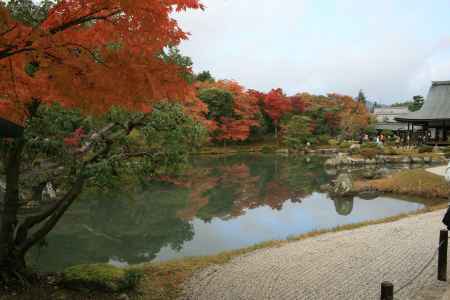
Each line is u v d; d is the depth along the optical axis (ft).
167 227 40.57
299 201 55.16
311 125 195.21
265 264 22.80
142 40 13.01
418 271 20.74
